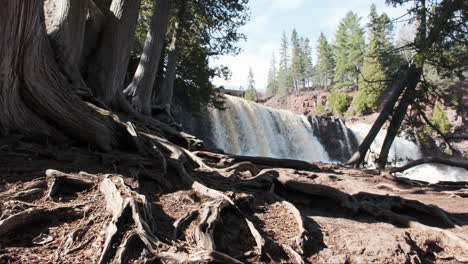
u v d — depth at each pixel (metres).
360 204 5.92
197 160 6.98
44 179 4.09
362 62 58.22
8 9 3.92
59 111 5.44
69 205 3.60
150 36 11.92
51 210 3.41
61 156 5.00
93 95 7.57
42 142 5.31
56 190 3.96
